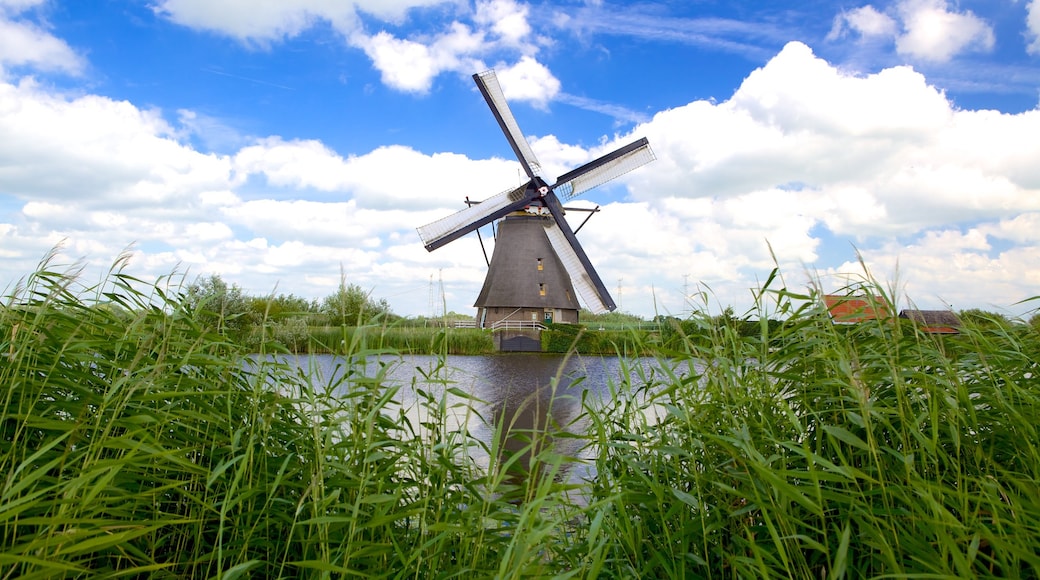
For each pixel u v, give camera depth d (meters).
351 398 2.67
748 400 2.66
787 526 2.17
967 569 1.69
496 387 12.79
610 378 3.07
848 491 2.19
